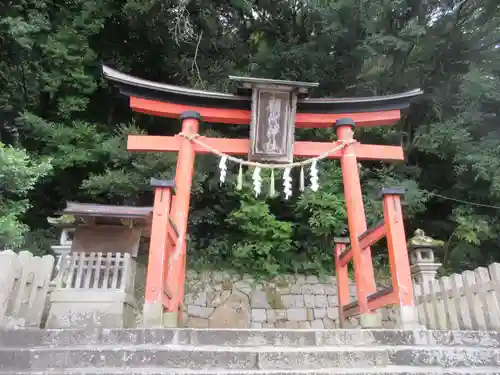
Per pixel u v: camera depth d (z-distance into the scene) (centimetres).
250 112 712
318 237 1095
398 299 476
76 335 379
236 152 688
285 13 1279
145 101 697
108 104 1253
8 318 414
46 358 346
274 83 654
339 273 788
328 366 356
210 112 710
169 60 1241
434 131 1046
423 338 406
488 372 354
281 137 658
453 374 350
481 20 1144
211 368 345
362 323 575
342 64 1219
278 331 394
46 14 1073
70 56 1061
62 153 1052
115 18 1198
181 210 614
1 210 660
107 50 1221
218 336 386
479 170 950
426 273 864
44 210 1206
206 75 1223
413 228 1186
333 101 711
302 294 1045
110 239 706
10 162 580
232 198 1149
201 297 1030
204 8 1202
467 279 521
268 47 1241
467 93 1027
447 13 1134
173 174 987
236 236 1130
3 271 415
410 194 1020
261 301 1027
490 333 414
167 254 514
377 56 1112
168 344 376
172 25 1149
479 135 1085
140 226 725
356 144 698
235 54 1316
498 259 1041
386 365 363
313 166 649
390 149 702
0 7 1002
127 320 673
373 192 1053
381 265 1116
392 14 1098
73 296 645
